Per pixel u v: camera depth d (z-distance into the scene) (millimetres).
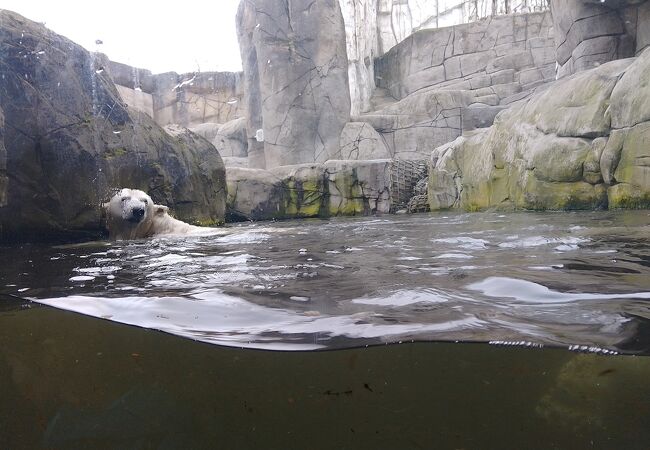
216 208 10102
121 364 1750
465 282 2334
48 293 2443
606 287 2096
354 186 14289
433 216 9508
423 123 19828
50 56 5320
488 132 11719
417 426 1467
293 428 1500
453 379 1614
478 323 1688
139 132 7195
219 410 1598
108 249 4527
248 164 19328
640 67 7430
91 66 6102
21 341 1935
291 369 1628
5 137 4742
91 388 1667
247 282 2564
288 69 18094
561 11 12812
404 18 30375
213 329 1766
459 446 1387
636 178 7191
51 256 3969
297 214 14125
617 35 11734
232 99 22203
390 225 6895
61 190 5355
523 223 5664
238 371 1675
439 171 13281
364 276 2611
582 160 8109
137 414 1577
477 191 11414
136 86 19000
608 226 4707
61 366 1749
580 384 1544
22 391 1709
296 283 2486
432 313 1829
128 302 2186
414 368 1606
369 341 1562
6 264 3490
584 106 8336
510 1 25125
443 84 22719
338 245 4246
